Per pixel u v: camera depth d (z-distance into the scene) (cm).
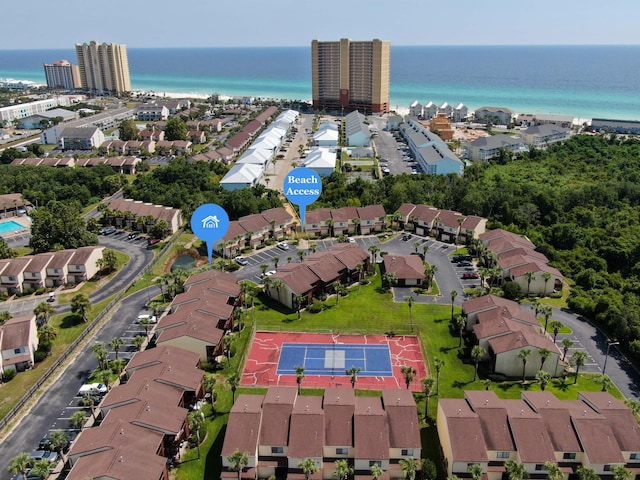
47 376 9800
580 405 8150
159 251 15888
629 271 13988
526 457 7269
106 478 6650
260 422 7838
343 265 13500
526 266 13050
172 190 19475
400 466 7450
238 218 17625
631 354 10350
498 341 10050
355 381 9650
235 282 12656
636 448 7394
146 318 11075
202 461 7906
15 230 17725
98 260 14288
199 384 8981
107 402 8262
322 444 7588
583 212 17488
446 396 9306
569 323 11662
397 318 11938
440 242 16375
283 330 11519
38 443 8150
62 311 12450
